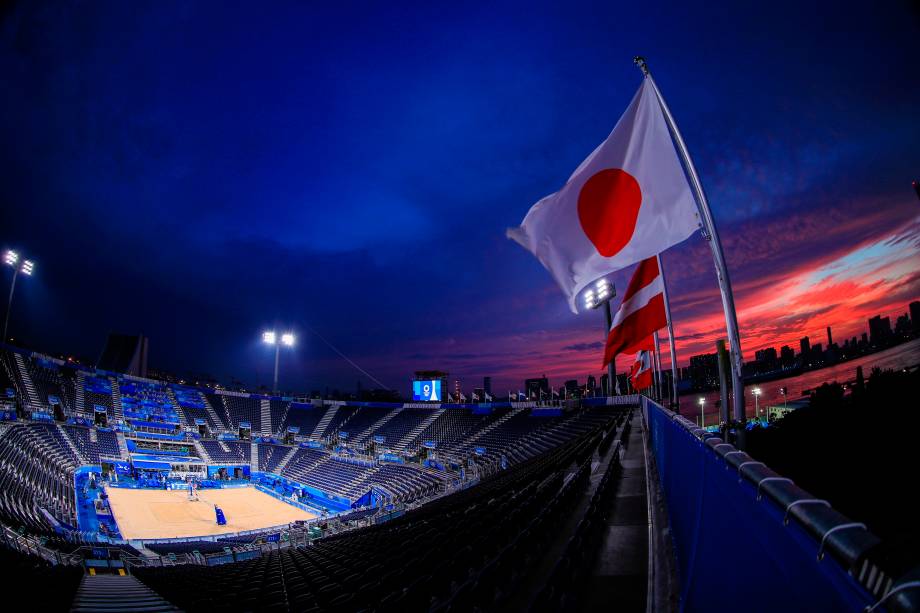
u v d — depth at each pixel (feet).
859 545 4.29
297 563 56.18
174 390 260.01
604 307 116.37
